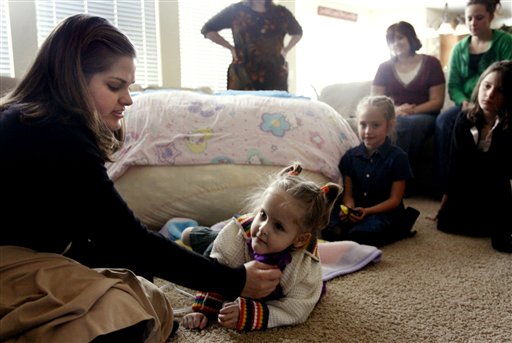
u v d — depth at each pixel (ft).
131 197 5.19
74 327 1.95
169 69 12.73
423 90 9.01
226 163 5.42
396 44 9.05
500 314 3.35
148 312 2.38
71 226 2.41
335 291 3.83
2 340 1.91
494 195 5.87
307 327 3.16
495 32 8.17
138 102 5.57
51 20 10.50
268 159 5.51
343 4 21.63
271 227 3.14
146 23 12.19
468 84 8.25
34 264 2.19
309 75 20.06
